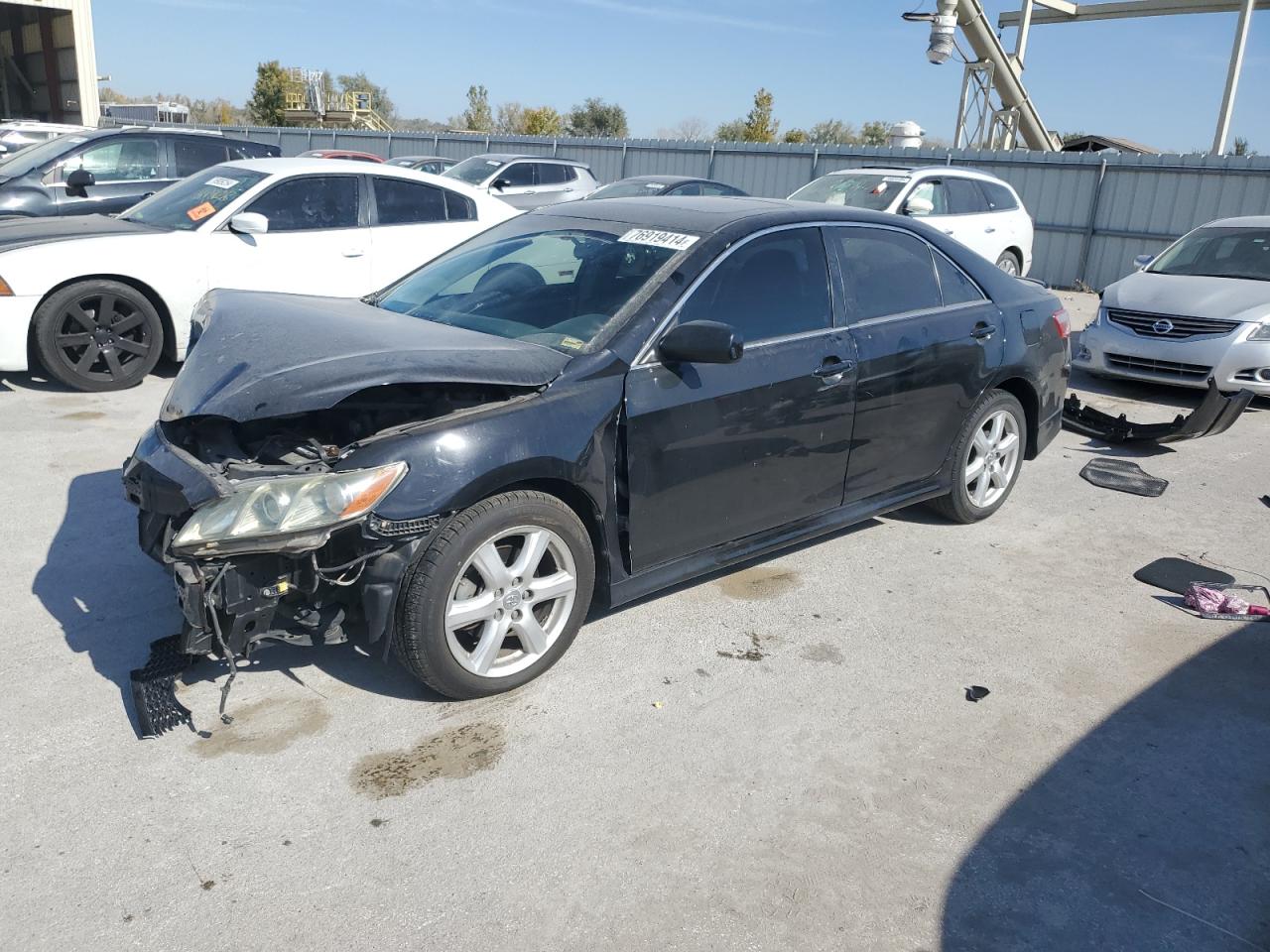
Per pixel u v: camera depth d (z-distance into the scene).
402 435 3.08
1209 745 3.33
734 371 3.76
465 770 3.03
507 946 2.37
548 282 3.95
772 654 3.82
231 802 2.83
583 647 3.81
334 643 3.15
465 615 3.22
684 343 3.43
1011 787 3.06
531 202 16.23
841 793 3.00
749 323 3.88
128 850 2.63
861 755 3.19
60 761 2.97
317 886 2.53
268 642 3.10
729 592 4.34
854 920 2.50
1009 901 2.58
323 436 3.39
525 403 3.27
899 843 2.79
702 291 3.74
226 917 2.42
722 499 3.85
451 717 3.30
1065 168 16.69
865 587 4.45
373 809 2.83
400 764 3.04
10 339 6.68
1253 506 5.76
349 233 7.94
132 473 3.36
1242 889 2.67
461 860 2.65
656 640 3.88
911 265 4.63
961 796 3.01
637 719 3.34
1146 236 15.91
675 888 2.58
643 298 3.63
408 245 8.25
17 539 4.53
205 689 3.40
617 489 3.52
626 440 3.46
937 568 4.69
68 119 29.67
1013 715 3.47
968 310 4.81
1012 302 5.07
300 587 3.01
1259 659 3.92
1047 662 3.84
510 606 3.33
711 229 3.93
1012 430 5.22
